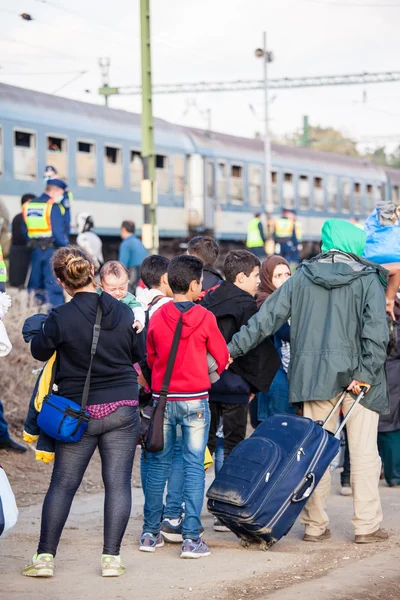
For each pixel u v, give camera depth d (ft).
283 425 22.68
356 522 23.45
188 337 22.02
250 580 19.84
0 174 82.53
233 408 25.02
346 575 20.30
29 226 54.80
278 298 23.70
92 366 19.62
